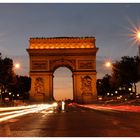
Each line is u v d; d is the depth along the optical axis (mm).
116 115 66812
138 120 50531
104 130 34469
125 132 32188
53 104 182000
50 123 46094
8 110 92188
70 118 58125
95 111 91062
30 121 51375
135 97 196250
